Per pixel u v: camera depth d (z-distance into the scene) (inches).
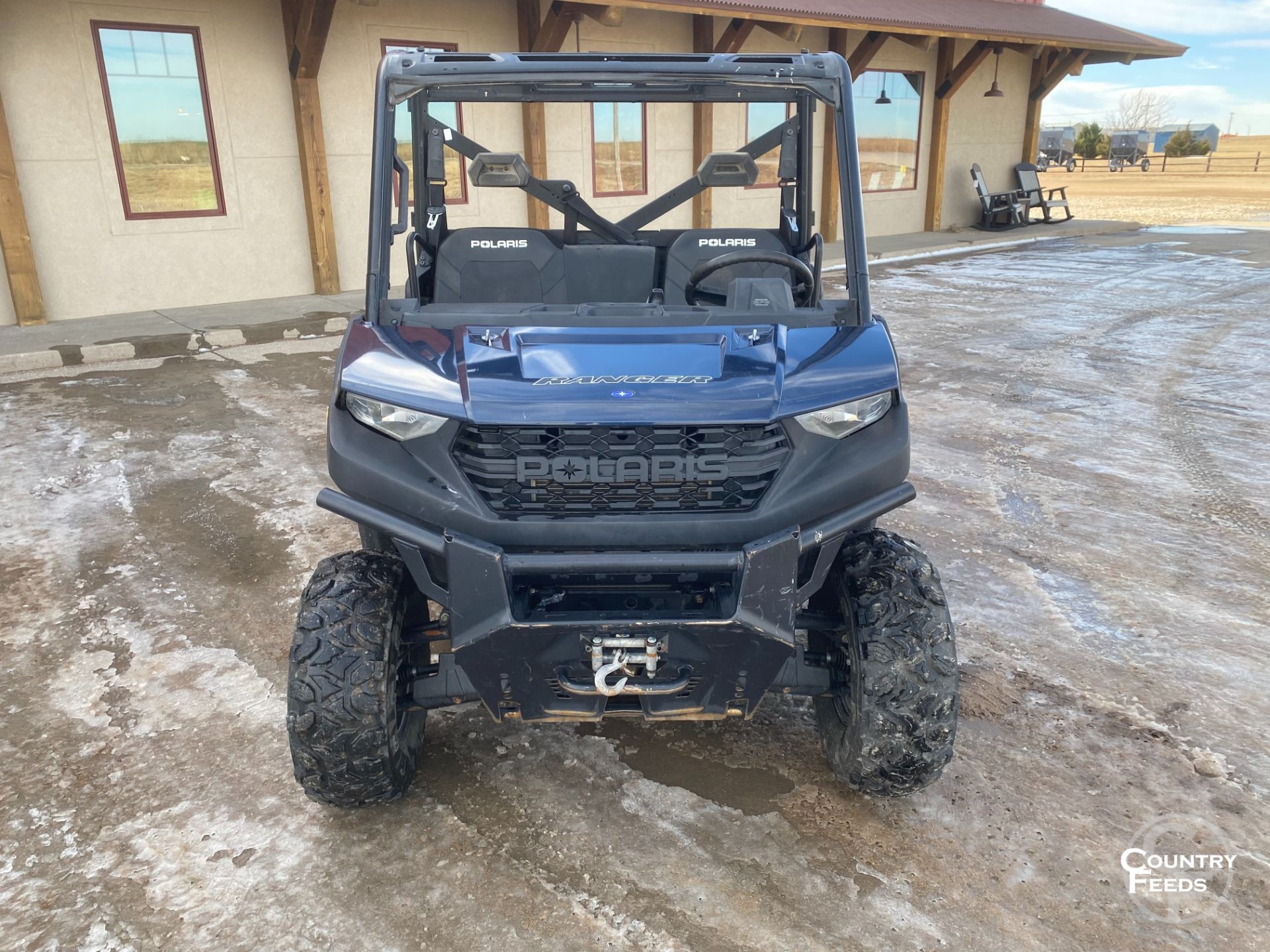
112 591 146.9
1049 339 335.6
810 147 126.0
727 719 115.3
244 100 376.5
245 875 90.0
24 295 333.7
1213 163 1948.8
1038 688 122.8
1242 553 163.9
